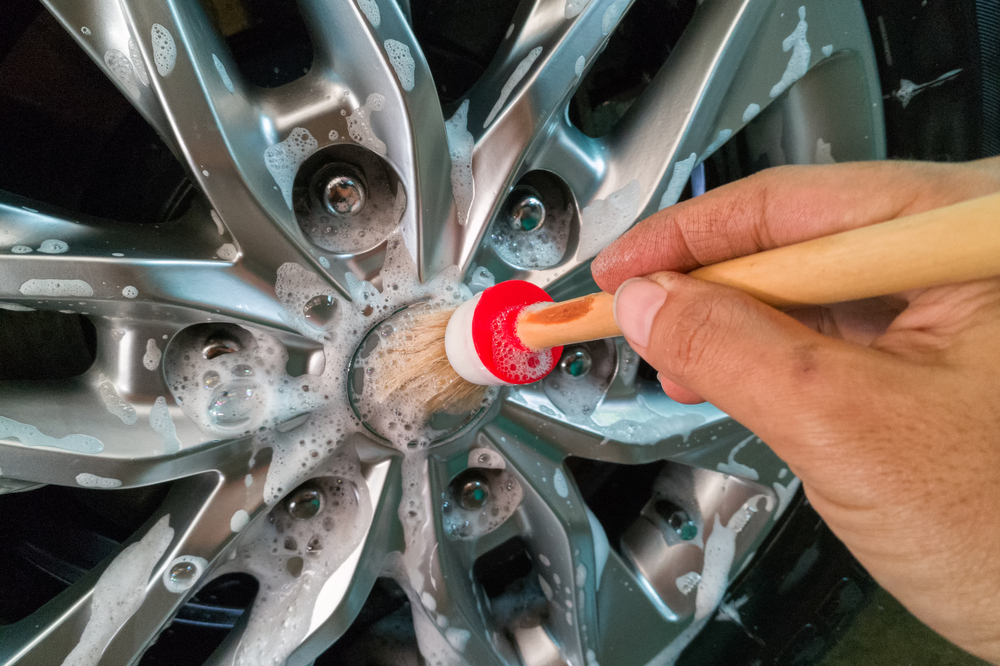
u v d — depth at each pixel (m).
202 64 0.65
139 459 0.71
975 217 0.29
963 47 0.79
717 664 1.02
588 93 0.91
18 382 0.71
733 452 0.96
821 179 0.60
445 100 0.88
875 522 0.45
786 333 0.43
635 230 0.71
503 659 0.91
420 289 0.79
